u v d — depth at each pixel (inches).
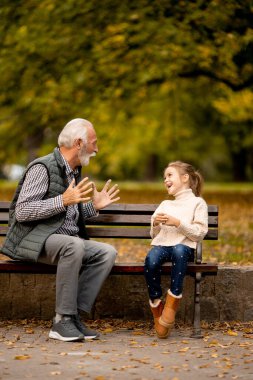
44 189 263.7
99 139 882.1
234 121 1124.5
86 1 646.5
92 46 684.1
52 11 649.6
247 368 212.4
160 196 854.5
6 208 293.4
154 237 274.4
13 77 700.0
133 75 724.0
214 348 241.0
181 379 199.9
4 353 231.3
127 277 290.5
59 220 264.5
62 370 209.5
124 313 291.3
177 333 269.1
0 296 293.1
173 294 255.3
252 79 720.3
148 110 1215.6
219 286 288.4
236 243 423.2
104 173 1957.4
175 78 797.2
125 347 242.8
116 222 289.7
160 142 1553.9
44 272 266.7
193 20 638.5
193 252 269.0
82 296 263.6
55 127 765.3
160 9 652.7
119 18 659.4
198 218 267.6
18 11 657.0
